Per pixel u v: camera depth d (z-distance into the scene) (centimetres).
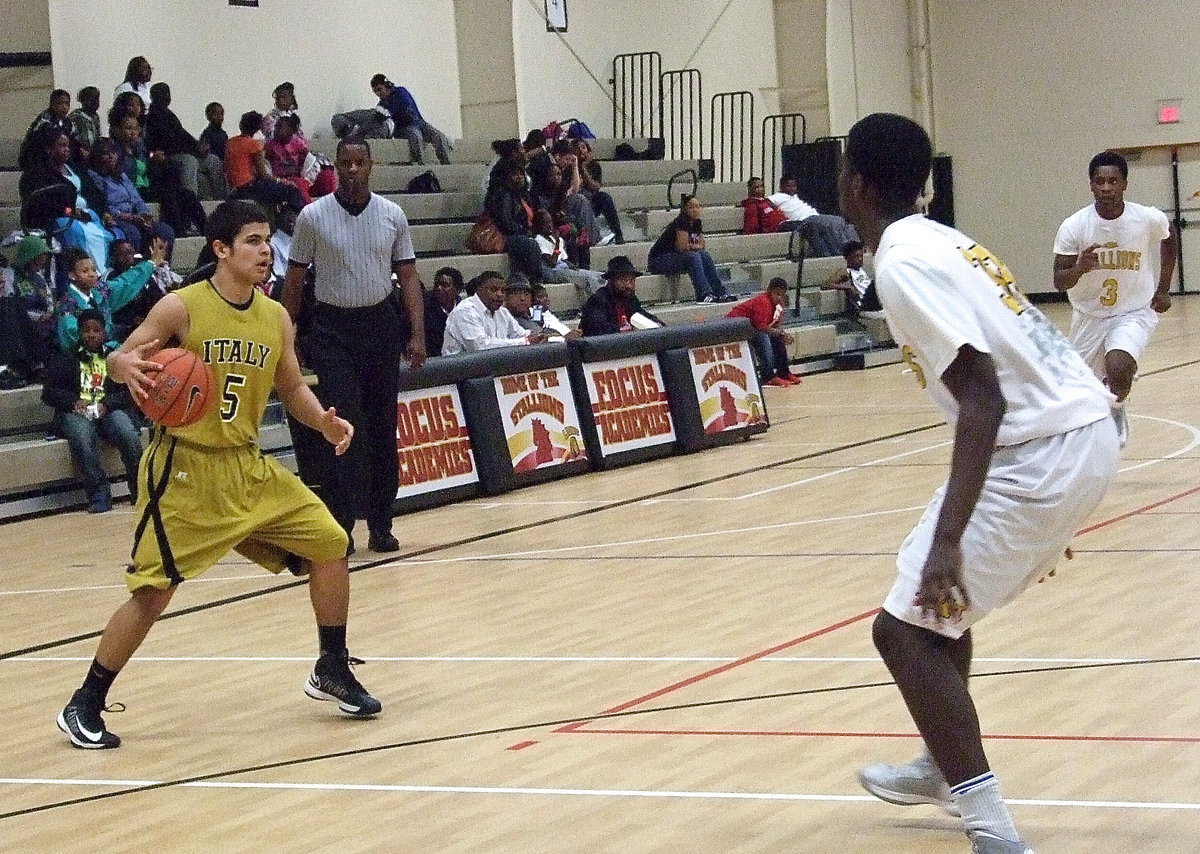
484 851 452
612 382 1354
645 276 2075
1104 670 605
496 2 2286
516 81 2295
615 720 582
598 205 2148
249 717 624
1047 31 3084
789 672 635
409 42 2234
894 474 1203
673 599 799
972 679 602
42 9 1772
